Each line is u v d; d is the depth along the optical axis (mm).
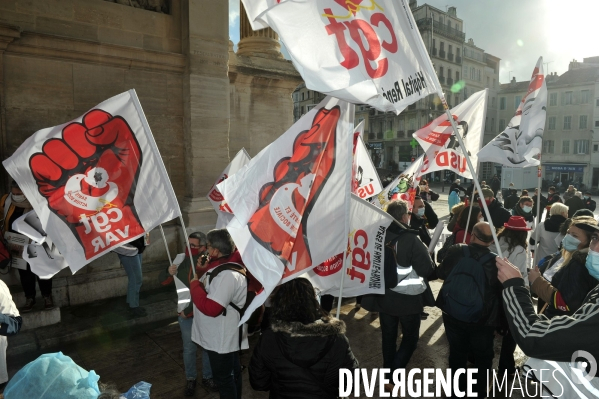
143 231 3162
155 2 6613
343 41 2111
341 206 2555
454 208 6074
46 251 3711
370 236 3295
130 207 3145
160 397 3768
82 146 3061
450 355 3381
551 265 3639
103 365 4324
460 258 3258
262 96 8562
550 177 51125
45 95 5660
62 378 1399
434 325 5469
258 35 8812
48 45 5551
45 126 5680
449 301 3209
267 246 2426
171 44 6746
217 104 7004
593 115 47969
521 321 1754
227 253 3123
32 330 4816
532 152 4215
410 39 2213
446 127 4891
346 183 2443
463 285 3156
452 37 51281
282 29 2043
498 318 3186
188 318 3662
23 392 1376
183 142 6949
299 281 2227
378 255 3279
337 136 2559
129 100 3115
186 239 3156
